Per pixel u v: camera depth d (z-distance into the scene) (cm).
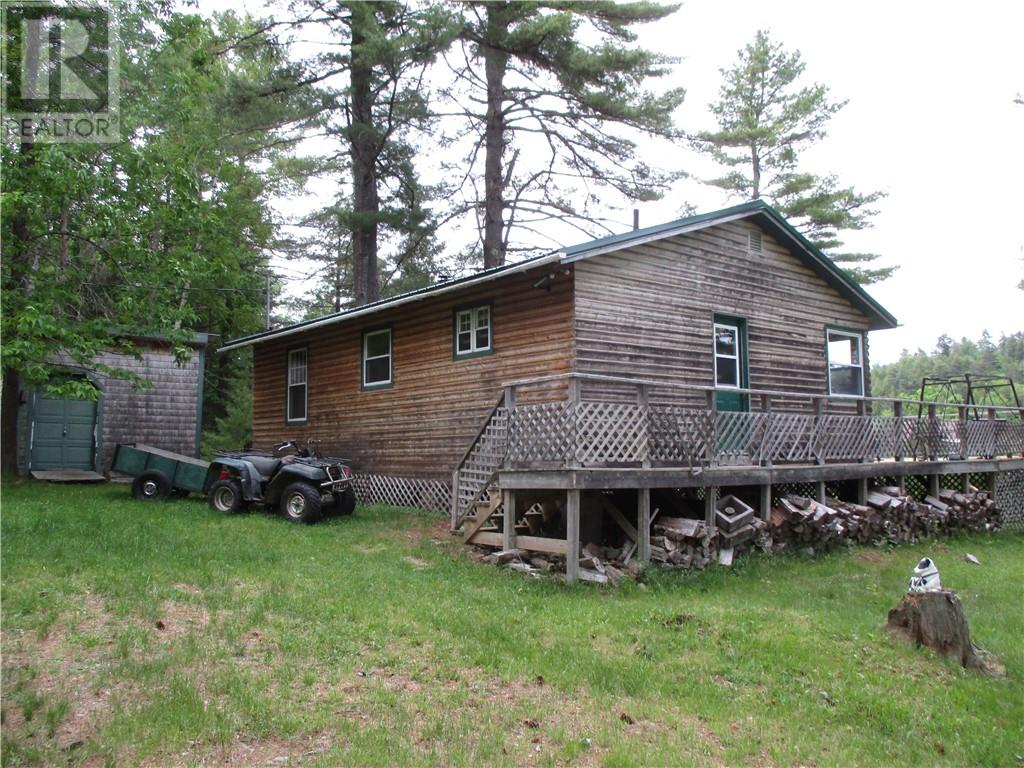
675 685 555
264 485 1243
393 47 1717
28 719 429
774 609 763
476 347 1320
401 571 844
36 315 1058
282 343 1830
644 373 1220
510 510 945
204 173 2472
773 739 482
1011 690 600
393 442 1477
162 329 1281
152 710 445
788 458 1124
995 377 1825
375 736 435
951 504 1435
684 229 1268
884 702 548
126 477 1761
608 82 1967
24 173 1093
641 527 912
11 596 625
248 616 623
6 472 1523
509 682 538
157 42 1362
